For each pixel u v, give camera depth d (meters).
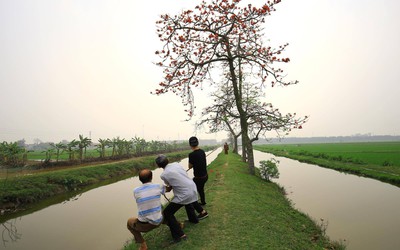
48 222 10.05
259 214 7.29
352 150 52.31
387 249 6.78
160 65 11.38
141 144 45.22
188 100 12.45
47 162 23.58
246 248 4.98
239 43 13.20
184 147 87.88
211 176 15.34
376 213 10.08
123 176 24.30
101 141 32.78
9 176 16.81
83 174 20.25
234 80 15.21
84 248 7.38
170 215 5.27
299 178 19.59
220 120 17.14
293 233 6.71
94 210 11.79
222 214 6.95
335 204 11.51
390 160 27.89
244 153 24.92
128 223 4.92
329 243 6.96
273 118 14.81
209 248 4.95
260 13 11.30
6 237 8.44
